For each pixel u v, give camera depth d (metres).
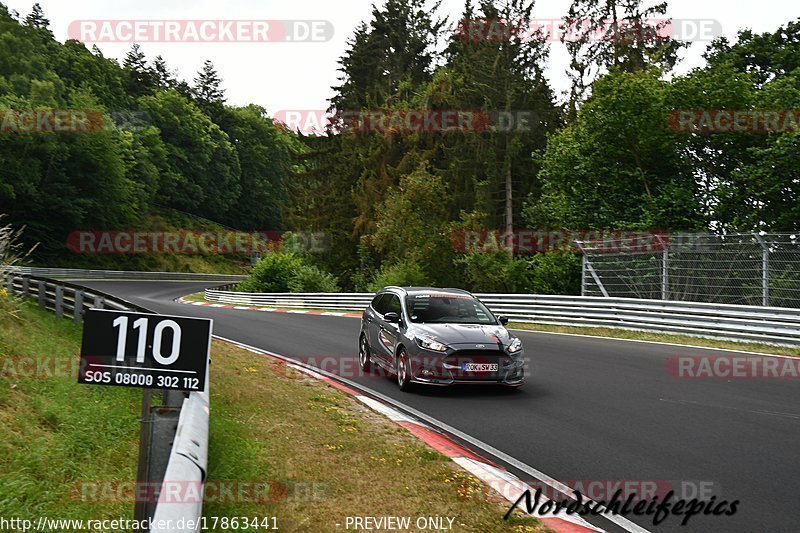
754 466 5.69
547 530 4.30
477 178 35.44
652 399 8.48
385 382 9.95
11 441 5.02
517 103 35.19
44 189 57.84
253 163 98.31
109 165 62.66
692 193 22.52
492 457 6.08
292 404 7.83
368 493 4.83
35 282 14.04
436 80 38.28
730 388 9.12
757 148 21.19
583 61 33.44
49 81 64.50
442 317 9.69
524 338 15.15
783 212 20.83
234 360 10.93
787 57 26.62
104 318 3.17
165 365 3.19
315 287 35.72
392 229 31.12
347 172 43.78
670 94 22.61
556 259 24.86
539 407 8.10
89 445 5.43
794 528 4.38
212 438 5.80
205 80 109.62
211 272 72.00
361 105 48.81
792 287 14.42
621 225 22.69
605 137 23.73
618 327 16.20
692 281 16.61
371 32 49.69
